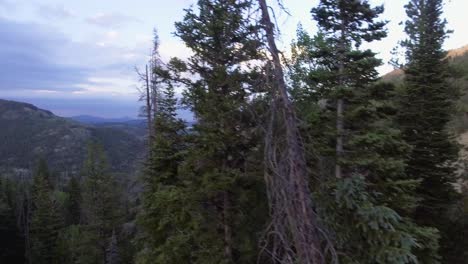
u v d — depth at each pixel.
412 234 9.39
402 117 16.41
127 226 40.41
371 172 10.87
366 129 11.23
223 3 12.35
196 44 12.82
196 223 12.66
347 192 8.69
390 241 8.95
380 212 8.67
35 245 47.84
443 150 16.34
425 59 17.31
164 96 20.25
